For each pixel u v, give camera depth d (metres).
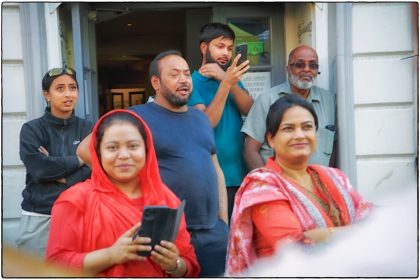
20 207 3.43
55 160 3.02
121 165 2.26
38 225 3.08
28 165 3.06
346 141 3.54
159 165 2.83
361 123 3.60
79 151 2.79
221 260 2.90
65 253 2.17
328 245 2.29
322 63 3.76
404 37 3.56
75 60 3.62
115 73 7.44
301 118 2.31
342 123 3.54
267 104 3.42
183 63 2.89
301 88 3.43
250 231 2.26
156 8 4.52
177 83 2.86
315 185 2.37
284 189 2.25
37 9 3.38
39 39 3.38
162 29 6.13
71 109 3.14
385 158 3.61
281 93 3.46
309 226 2.23
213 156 3.07
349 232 2.34
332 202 2.34
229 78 3.27
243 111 3.56
